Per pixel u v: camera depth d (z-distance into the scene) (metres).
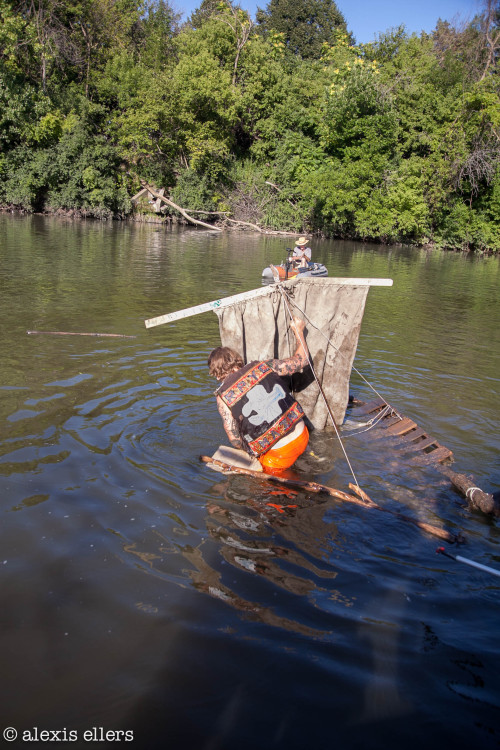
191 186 30.58
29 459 3.77
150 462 3.87
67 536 2.95
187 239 22.97
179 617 2.40
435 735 1.87
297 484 3.68
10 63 27.30
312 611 2.48
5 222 24.11
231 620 2.39
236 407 3.88
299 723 1.90
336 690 2.05
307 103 33.47
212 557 2.84
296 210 30.59
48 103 27.80
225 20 33.38
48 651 2.19
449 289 14.12
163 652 2.20
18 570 2.66
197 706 1.96
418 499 3.64
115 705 1.96
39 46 27.88
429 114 29.66
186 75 30.30
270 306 4.66
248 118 33.09
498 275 18.17
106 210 29.36
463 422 5.04
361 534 3.16
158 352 6.61
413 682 2.10
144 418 4.62
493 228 28.36
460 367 6.88
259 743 1.82
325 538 3.10
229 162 32.56
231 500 3.45
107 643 2.24
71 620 2.36
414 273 17.09
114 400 4.97
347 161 29.08
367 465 4.13
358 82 28.39
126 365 6.02
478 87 27.83
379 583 2.72
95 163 28.88
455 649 2.29
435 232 29.28
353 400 5.56
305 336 4.74
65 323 7.76
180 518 3.20
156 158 31.64
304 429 4.07
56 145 28.56
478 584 2.76
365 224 27.72
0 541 2.87
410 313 10.47
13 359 5.97
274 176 31.95
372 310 10.59
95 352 6.44
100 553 2.81
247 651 2.22
